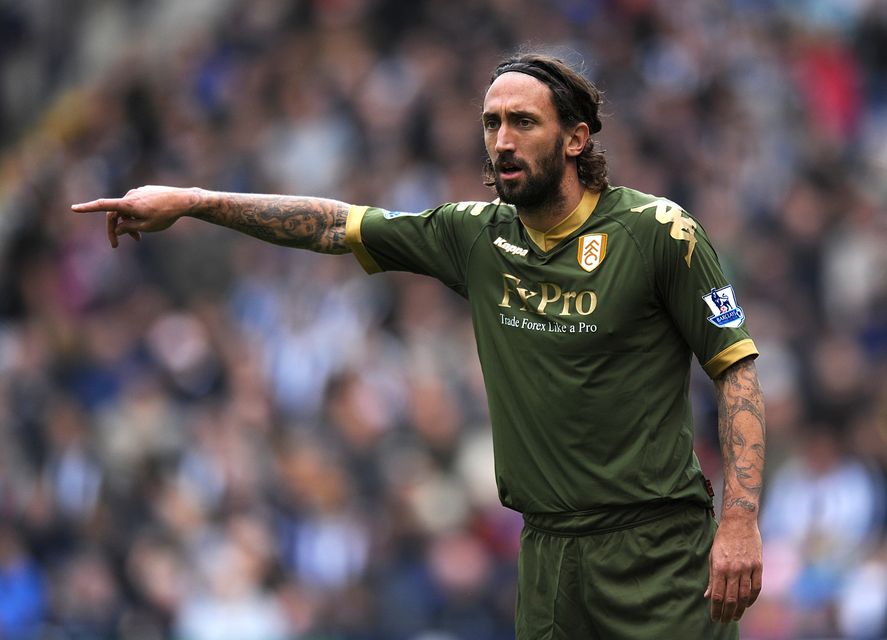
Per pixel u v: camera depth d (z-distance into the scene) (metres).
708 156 49.28
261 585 34.69
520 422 14.38
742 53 55.41
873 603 31.48
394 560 34.88
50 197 50.25
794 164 51.28
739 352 13.87
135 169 51.66
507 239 14.50
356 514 35.91
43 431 38.66
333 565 35.12
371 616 33.25
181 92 54.62
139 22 62.62
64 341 43.00
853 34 59.31
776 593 32.94
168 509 36.06
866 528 33.88
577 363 14.02
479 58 51.00
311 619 33.47
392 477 36.75
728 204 47.41
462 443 37.81
